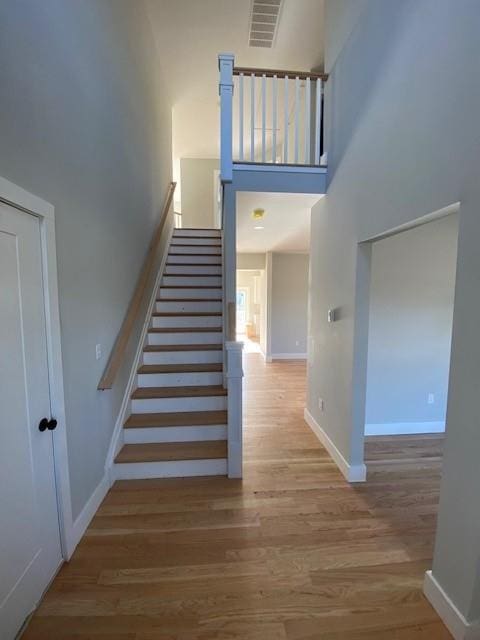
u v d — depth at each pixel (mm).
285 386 5348
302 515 2207
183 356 3480
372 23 2146
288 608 1566
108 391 2490
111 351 2570
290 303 7297
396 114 1885
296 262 7230
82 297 2041
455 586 1444
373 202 2166
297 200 3193
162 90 4812
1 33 1278
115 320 2680
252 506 2291
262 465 2836
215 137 6809
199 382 3270
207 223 7758
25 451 1483
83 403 2053
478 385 1307
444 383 3578
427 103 1605
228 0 3615
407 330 3494
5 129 1311
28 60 1456
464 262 1372
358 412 2572
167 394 3018
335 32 2773
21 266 1452
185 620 1508
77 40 1965
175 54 4496
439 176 1523
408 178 1774
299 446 3197
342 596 1626
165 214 4609
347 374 2629
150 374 3207
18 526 1429
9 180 1336
